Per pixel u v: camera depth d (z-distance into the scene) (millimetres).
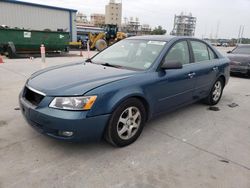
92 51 22359
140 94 3117
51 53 17781
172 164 2812
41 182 2396
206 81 4648
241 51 9984
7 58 13344
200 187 2424
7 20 20578
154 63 3520
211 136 3637
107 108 2775
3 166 2629
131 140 3232
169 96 3711
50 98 2709
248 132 3852
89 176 2523
